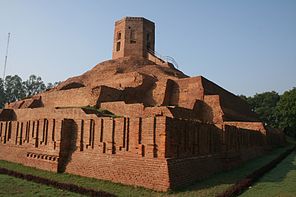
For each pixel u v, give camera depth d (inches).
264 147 1180.5
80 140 641.0
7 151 857.5
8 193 444.1
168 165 467.8
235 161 751.1
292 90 2103.8
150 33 2196.1
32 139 757.3
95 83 1756.9
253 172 635.5
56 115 1010.1
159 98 1312.7
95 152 599.2
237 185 491.2
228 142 761.0
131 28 2126.0
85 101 1311.5
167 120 501.0
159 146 493.7
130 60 1967.3
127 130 551.8
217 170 645.3
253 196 444.8
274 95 3095.5
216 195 431.8
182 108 978.7
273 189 496.1
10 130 884.0
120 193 446.9
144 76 1398.9
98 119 613.6
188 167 525.3
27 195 433.1
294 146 1697.8
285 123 2066.9
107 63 2018.9
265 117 2871.6
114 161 553.0
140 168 503.5
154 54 2121.1
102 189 473.7
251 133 1046.4
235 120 1355.8
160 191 456.1
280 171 714.2
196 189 472.1
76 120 666.2
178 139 531.2
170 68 1833.2
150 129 509.4
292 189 495.8
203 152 631.8
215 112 1172.5
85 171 593.9
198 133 618.2
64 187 484.1
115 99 1220.5
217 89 1411.2
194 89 1256.8
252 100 3157.0
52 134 684.7
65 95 1432.1
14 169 678.5
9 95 3395.7
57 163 637.9
